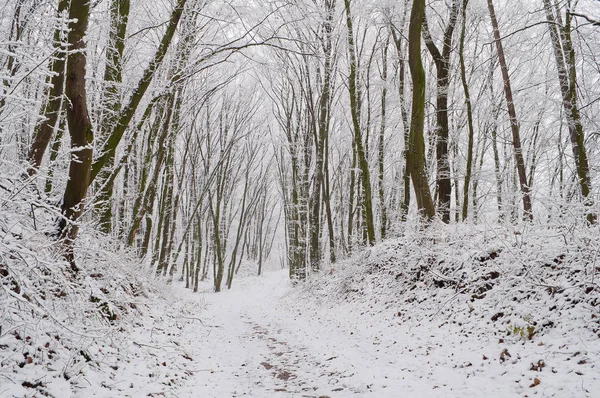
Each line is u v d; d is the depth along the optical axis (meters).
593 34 13.04
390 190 22.98
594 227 6.20
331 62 18.08
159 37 13.04
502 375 5.04
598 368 4.39
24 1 5.66
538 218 7.19
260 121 32.12
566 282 6.05
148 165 13.42
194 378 6.34
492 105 18.34
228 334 10.82
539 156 19.89
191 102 17.08
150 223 14.90
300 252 22.31
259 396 5.56
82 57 5.73
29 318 4.02
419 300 9.02
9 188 4.17
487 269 7.83
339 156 26.48
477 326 6.70
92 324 5.09
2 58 4.92
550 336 5.44
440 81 13.37
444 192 12.77
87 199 5.96
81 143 5.67
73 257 5.63
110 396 4.48
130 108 7.14
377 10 14.79
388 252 12.52
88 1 5.72
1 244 3.64
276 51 17.58
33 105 4.32
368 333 8.68
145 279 10.73
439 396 4.83
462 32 12.46
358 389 5.47
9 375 3.80
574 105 11.84
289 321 12.68
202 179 31.55
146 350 6.46
